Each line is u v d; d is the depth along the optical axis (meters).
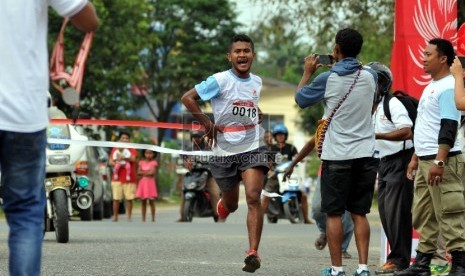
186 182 41.06
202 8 104.12
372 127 16.81
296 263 20.95
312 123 98.12
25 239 10.69
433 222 17.75
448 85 16.89
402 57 19.48
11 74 10.48
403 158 19.19
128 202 42.44
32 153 10.68
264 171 17.88
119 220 43.00
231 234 30.56
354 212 16.88
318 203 23.19
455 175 17.02
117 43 70.31
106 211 46.50
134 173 42.41
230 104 17.84
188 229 33.38
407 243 19.28
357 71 16.66
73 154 26.64
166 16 103.75
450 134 16.66
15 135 10.54
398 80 19.50
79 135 27.50
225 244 25.97
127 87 72.94
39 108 10.66
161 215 55.31
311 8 49.47
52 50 65.56
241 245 25.69
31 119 10.58
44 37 10.75
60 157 26.39
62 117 27.27
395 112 18.73
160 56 103.38
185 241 26.84
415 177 17.78
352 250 25.84
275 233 32.19
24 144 10.60
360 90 16.58
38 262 10.79
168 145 89.69
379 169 19.53
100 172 42.59
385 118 18.94
